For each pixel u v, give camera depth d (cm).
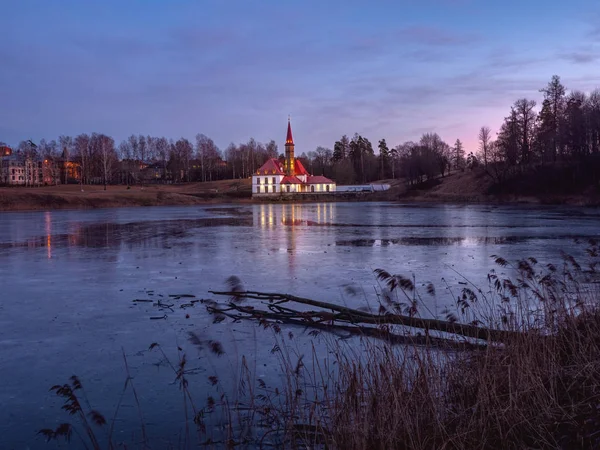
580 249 2928
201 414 772
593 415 655
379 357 919
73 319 1447
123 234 4234
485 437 651
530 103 12550
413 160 15250
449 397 782
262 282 1978
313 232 4384
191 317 1457
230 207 10819
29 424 814
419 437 641
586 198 8906
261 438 727
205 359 1093
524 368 766
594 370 761
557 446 608
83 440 754
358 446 633
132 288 1897
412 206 10200
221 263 2512
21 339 1260
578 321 1019
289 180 15550
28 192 9831
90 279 2091
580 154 10600
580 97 12331
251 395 801
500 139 12800
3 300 1702
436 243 3388
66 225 5303
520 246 3133
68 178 18412
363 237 3869
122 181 18612
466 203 10506
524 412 693
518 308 1334
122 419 820
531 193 10344
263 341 1214
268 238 3856
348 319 1300
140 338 1261
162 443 732
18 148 18775
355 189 16288
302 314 1311
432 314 1340
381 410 691
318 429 725
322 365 1030
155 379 985
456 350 954
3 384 977
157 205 11456
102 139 17325
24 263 2555
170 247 3250
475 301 1450
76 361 1098
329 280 2006
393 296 1662
